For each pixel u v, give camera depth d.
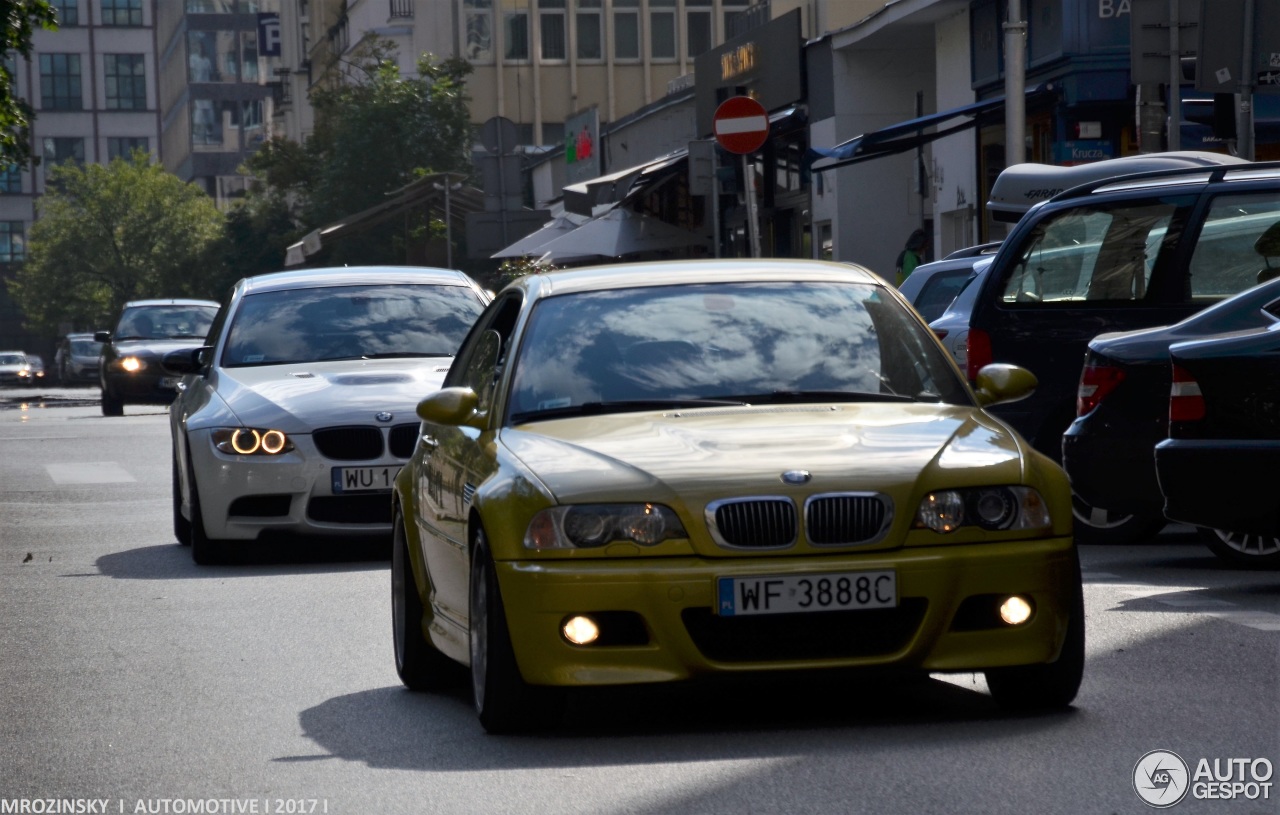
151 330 61.75
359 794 10.02
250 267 125.19
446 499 12.60
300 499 20.80
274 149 120.19
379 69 107.62
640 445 11.34
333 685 13.59
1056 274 20.20
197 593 19.00
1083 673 11.65
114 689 13.67
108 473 36.12
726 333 12.74
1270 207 19.28
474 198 79.81
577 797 9.66
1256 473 15.23
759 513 10.72
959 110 42.75
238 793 10.19
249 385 21.92
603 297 13.10
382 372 21.95
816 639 10.72
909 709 11.65
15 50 56.38
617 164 87.81
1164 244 19.62
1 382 144.50
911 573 10.67
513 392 12.48
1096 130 43.94
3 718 12.72
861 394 12.35
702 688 12.68
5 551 23.80
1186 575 17.25
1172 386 15.80
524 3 136.38
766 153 66.50
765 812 9.12
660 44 138.12
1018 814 8.92
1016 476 11.06
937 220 54.25
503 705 11.13
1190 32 27.97
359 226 82.12
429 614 13.18
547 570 10.77
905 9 52.78
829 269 13.54
